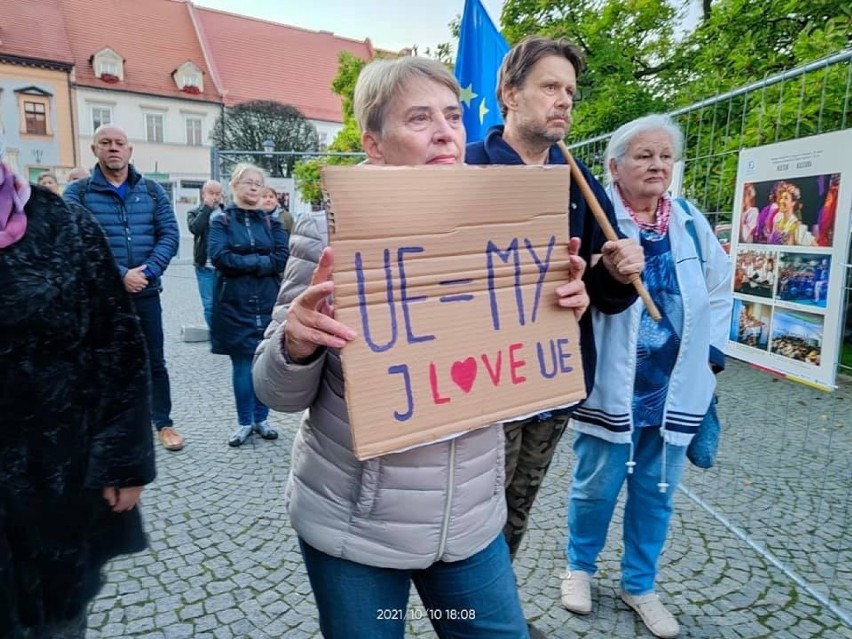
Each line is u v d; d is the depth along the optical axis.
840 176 2.45
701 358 2.18
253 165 4.08
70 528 1.41
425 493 1.26
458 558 1.32
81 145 35.59
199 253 6.88
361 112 1.33
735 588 2.54
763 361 2.94
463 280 1.21
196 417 4.58
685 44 9.09
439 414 1.17
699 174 4.01
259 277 3.94
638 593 2.36
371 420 1.11
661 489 2.24
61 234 1.37
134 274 3.74
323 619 1.34
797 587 2.55
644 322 2.15
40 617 1.39
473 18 3.20
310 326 1.08
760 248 2.94
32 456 1.32
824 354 2.58
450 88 1.31
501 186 1.23
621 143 2.15
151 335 3.91
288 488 1.40
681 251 2.18
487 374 1.24
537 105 1.89
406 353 1.14
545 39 1.91
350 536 1.27
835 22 5.89
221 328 3.92
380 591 1.31
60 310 1.33
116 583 2.49
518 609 1.41
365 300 1.10
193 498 3.26
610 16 8.97
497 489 1.40
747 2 6.80
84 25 37.00
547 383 1.33
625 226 2.14
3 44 32.66
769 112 4.05
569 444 4.16
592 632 2.26
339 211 1.06
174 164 38.41
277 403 1.24
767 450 4.03
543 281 1.33
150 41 38.81
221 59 40.78
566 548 2.80
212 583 2.51
